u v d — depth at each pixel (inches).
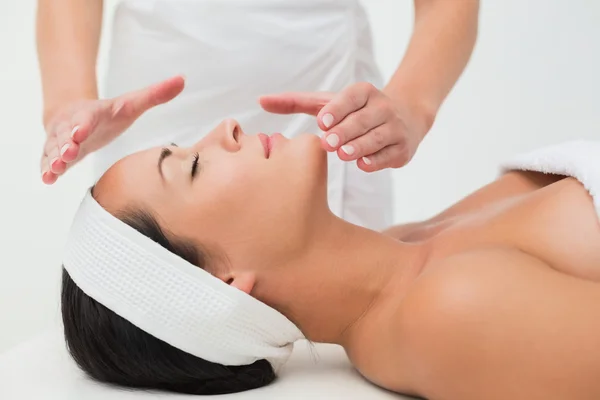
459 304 34.2
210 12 61.5
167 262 40.4
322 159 42.3
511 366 32.7
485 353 33.3
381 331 40.9
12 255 91.1
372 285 42.7
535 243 38.5
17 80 92.5
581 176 39.1
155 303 40.4
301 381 43.6
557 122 97.1
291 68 62.7
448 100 97.3
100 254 41.0
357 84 41.3
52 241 91.4
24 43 92.6
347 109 40.2
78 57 53.2
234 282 41.1
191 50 62.0
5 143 92.4
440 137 97.7
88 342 41.9
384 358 40.2
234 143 43.0
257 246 41.5
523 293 33.4
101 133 45.7
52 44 53.9
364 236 43.6
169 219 41.3
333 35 63.0
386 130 41.7
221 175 41.7
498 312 33.2
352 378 43.9
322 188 42.3
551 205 39.4
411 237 49.0
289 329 43.2
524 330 32.5
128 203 41.7
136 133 63.4
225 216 41.3
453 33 53.7
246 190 41.4
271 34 61.8
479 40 96.7
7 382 43.1
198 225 41.3
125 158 44.1
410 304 36.5
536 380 32.3
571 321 32.0
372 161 41.8
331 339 44.5
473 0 55.2
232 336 41.1
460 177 98.0
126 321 41.1
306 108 43.7
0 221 91.7
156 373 41.8
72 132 40.8
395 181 98.2
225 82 62.6
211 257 41.5
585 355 31.4
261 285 42.1
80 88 51.1
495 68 96.8
